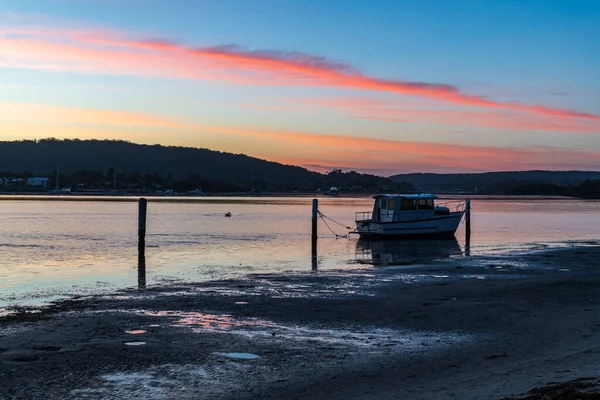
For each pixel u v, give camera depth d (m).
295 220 74.12
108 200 150.62
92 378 11.13
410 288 21.81
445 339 14.23
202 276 25.50
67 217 72.38
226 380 11.13
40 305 18.52
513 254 35.72
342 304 18.66
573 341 13.73
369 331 15.08
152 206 115.94
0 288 22.19
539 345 13.45
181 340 14.01
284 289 21.59
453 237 49.59
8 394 10.22
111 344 13.52
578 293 20.41
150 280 24.27
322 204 149.88
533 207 141.88
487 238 50.31
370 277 24.95
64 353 12.73
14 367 11.70
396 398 9.76
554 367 11.19
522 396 9.02
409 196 47.97
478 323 15.91
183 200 165.88
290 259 33.06
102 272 26.84
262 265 29.86
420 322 16.09
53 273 26.42
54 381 10.93
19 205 109.81
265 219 75.19
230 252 36.38
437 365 12.04
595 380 9.70
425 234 48.22
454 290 21.22
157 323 15.80
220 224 63.69
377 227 46.91
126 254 34.44
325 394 10.34
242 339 14.19
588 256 34.28
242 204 138.88
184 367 11.90
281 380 11.13
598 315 16.77
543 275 26.06
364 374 11.48
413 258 33.88
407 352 13.09
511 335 14.52
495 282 23.20
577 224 72.56
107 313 17.03
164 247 38.78
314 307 18.16
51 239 43.19
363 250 38.91
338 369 11.82
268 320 16.33
